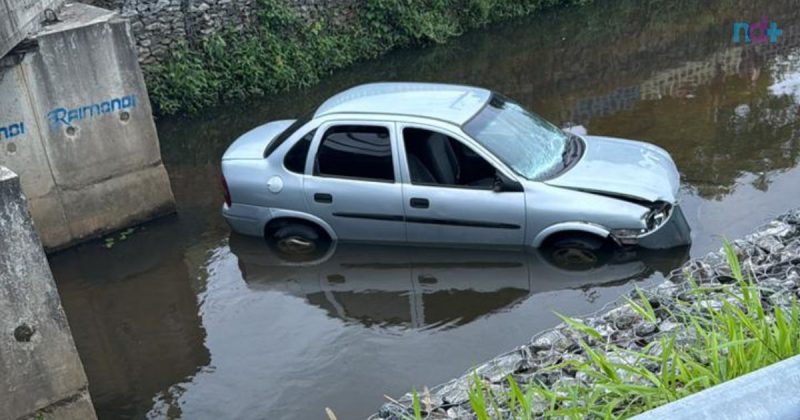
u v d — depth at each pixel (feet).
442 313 23.38
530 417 10.86
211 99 46.06
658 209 24.14
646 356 11.61
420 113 25.80
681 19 58.34
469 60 52.44
